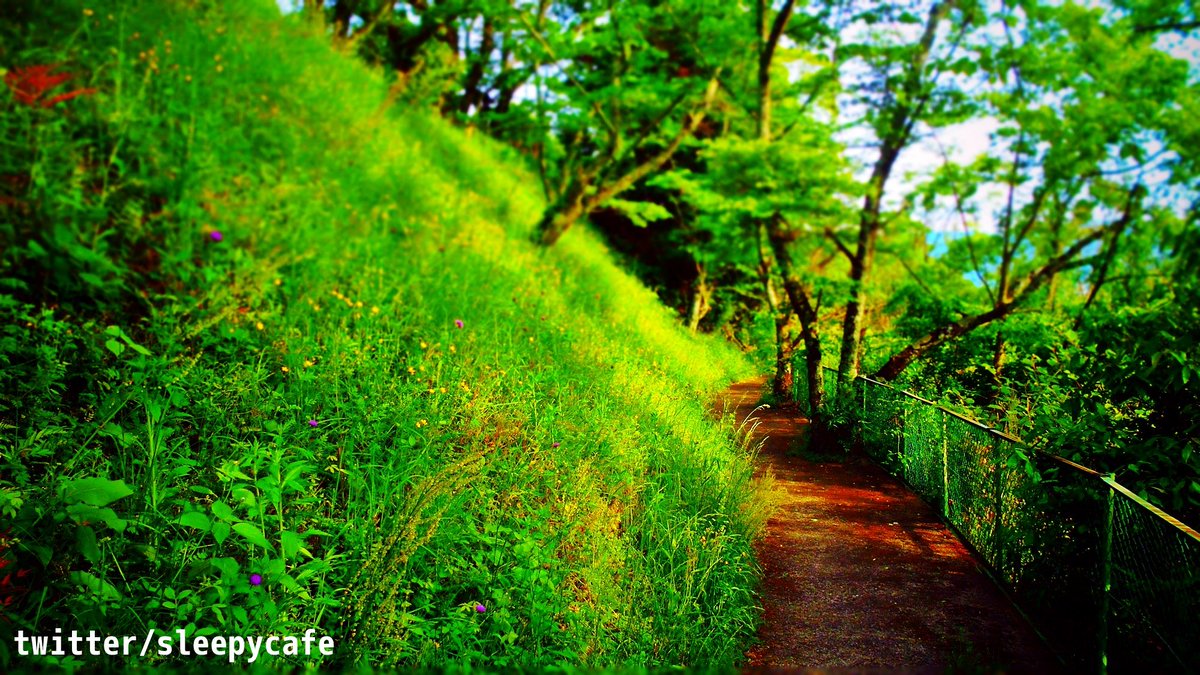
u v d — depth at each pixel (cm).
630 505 454
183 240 516
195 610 233
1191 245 333
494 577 314
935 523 612
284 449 318
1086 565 363
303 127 912
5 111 478
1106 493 338
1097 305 824
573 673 270
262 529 265
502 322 712
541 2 1260
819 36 980
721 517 490
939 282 1034
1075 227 961
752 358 1850
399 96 1479
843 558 521
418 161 1207
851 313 970
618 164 1537
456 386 463
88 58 658
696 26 1165
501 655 277
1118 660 325
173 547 250
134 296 470
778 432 1065
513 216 1496
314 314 547
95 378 342
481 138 2014
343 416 398
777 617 416
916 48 891
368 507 330
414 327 598
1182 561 271
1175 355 334
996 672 350
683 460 556
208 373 371
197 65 785
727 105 1462
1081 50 833
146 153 579
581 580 361
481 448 417
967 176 951
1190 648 265
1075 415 396
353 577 266
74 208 458
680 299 2172
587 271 1505
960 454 571
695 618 367
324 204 796
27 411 305
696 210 1820
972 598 448
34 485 254
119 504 270
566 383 593
